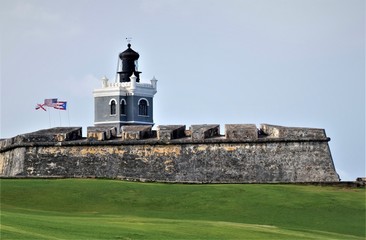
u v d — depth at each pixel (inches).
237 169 6156.5
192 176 6195.9
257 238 3762.3
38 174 6446.9
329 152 6117.1
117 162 6338.6
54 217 4062.5
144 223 3996.1
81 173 6373.0
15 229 3297.2
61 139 6491.1
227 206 4889.3
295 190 5418.3
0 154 7121.1
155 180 6200.8
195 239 3565.5
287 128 6186.0
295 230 4249.5
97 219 4119.1
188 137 6368.1
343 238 4074.8
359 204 5032.0
